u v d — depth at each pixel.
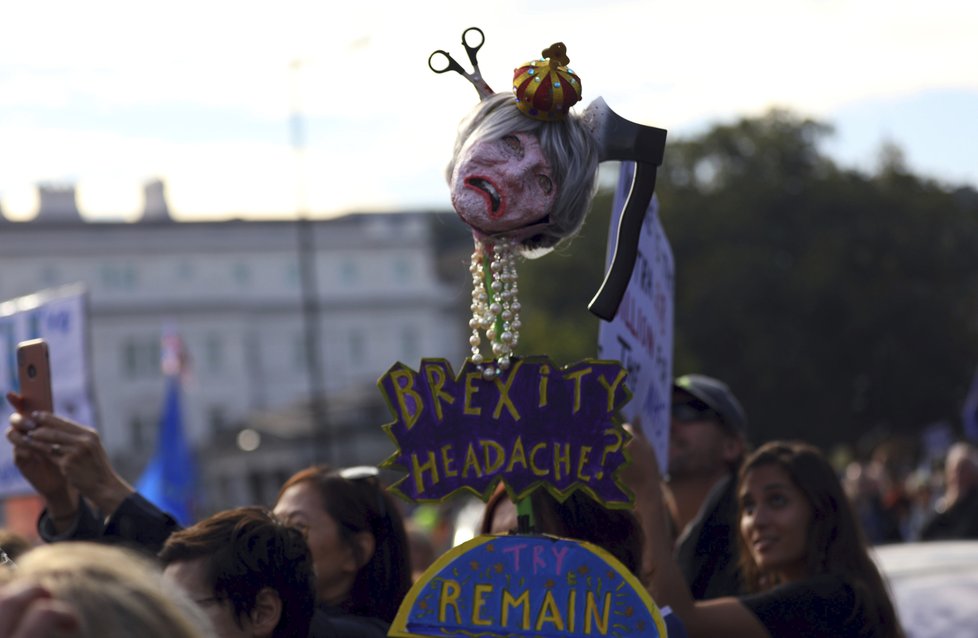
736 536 6.67
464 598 3.70
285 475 108.56
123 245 117.25
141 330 117.12
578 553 3.70
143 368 117.00
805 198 75.81
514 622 3.69
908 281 75.25
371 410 106.25
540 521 4.45
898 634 5.82
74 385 8.22
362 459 105.19
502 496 4.64
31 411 5.23
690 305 72.19
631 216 3.80
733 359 72.19
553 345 70.00
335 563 5.38
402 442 3.76
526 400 3.76
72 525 5.29
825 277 72.44
